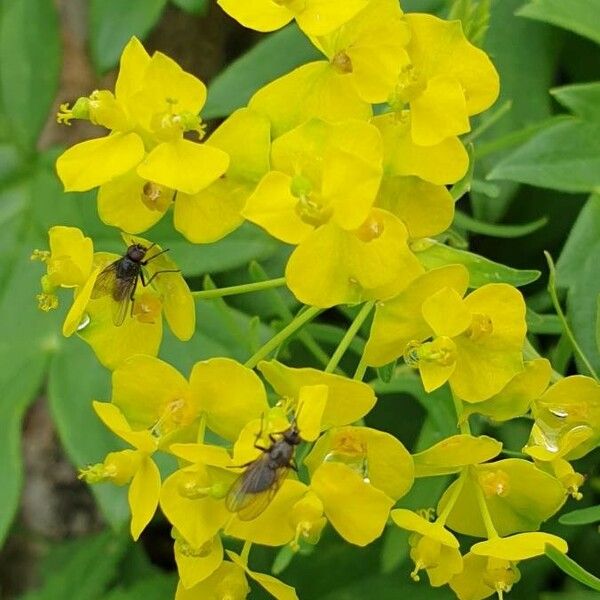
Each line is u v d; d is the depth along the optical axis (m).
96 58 0.18
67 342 0.18
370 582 0.18
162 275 0.14
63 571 0.19
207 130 0.19
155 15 0.18
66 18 0.20
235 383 0.14
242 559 0.14
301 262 0.14
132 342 0.14
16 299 0.18
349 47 0.14
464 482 0.14
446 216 0.14
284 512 0.14
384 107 0.16
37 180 0.19
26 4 0.19
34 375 0.18
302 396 0.13
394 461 0.14
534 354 0.15
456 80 0.14
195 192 0.14
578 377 0.14
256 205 0.14
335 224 0.14
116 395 0.14
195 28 0.20
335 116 0.14
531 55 0.17
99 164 0.14
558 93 0.17
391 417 0.18
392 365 0.14
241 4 0.14
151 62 0.14
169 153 0.14
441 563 0.14
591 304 0.16
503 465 0.14
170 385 0.14
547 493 0.14
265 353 0.14
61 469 0.20
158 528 0.20
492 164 0.17
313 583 0.18
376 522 0.14
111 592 0.18
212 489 0.13
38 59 0.19
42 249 0.18
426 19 0.14
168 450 0.14
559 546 0.14
